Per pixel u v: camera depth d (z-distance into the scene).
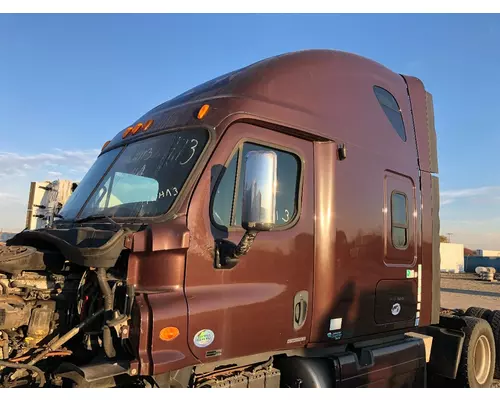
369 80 5.05
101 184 4.17
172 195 3.33
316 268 3.97
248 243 3.05
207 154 3.41
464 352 5.88
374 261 4.57
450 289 24.47
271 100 3.92
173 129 3.81
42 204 8.02
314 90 4.34
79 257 3.05
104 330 2.94
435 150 5.89
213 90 4.02
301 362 3.82
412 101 5.68
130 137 4.37
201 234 3.23
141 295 2.92
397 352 4.79
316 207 4.06
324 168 4.18
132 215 3.51
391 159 5.00
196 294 3.12
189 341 2.99
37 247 3.88
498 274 40.62
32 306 3.29
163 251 3.07
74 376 2.89
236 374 3.49
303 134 4.03
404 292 4.99
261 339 3.45
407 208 5.18
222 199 3.41
